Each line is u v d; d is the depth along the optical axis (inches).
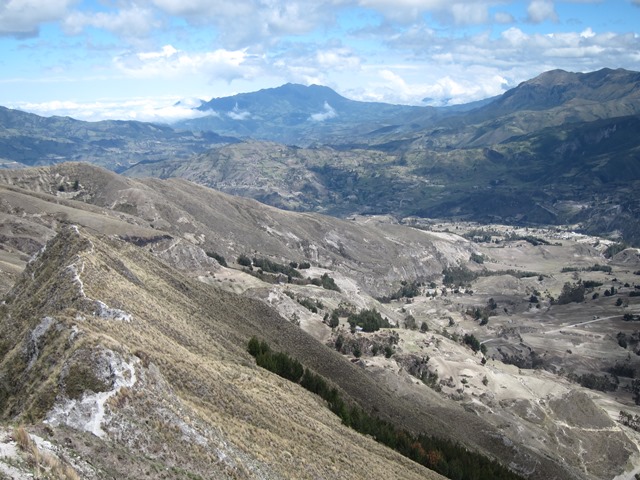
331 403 4072.3
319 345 5629.9
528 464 5713.6
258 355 4101.9
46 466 1357.0
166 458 1738.4
